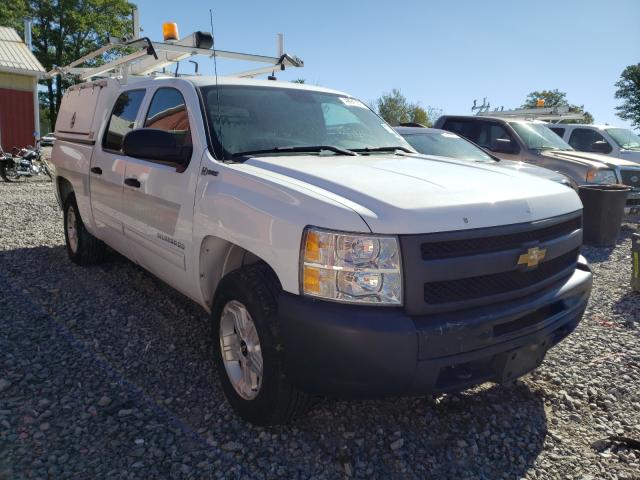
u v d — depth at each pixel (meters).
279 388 2.75
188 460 2.74
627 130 12.87
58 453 2.74
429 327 2.45
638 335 4.66
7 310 4.62
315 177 2.89
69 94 6.45
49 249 6.80
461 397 3.47
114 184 4.55
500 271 2.69
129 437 2.90
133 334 4.22
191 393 3.38
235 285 2.94
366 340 2.39
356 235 2.45
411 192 2.69
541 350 2.98
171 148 3.51
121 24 46.25
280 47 5.39
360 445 2.93
